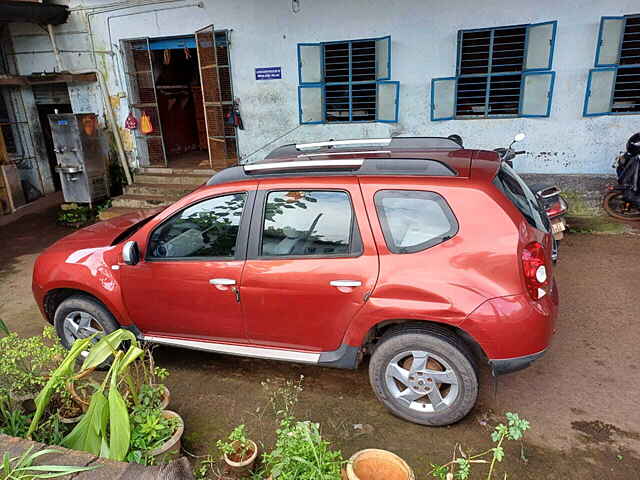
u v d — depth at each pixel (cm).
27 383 294
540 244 280
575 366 359
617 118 673
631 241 612
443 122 752
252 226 319
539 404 319
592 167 703
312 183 306
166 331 361
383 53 747
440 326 287
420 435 295
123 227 411
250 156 881
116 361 262
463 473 217
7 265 690
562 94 687
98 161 937
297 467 215
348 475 217
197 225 336
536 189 538
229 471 262
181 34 859
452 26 707
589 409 311
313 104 812
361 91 794
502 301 266
